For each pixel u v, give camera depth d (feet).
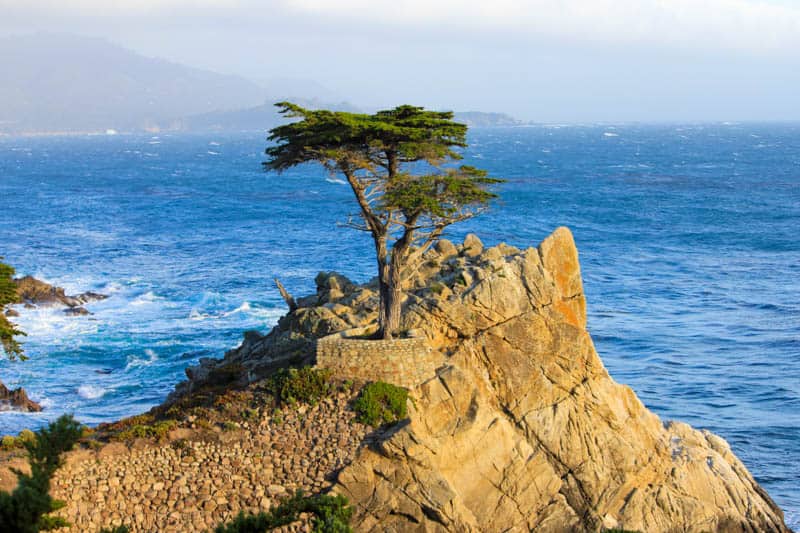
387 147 128.26
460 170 131.23
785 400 222.48
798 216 545.03
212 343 256.73
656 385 234.58
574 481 131.03
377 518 115.96
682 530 137.39
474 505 122.83
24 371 229.66
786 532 147.23
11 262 383.86
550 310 135.85
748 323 291.99
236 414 121.70
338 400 122.62
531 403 131.95
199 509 112.47
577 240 461.78
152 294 323.16
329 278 155.02
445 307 132.46
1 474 106.01
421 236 134.00
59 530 103.91
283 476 116.98
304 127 127.13
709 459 146.82
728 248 438.81
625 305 318.86
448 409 124.57
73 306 300.61
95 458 111.04
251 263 391.24
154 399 210.59
